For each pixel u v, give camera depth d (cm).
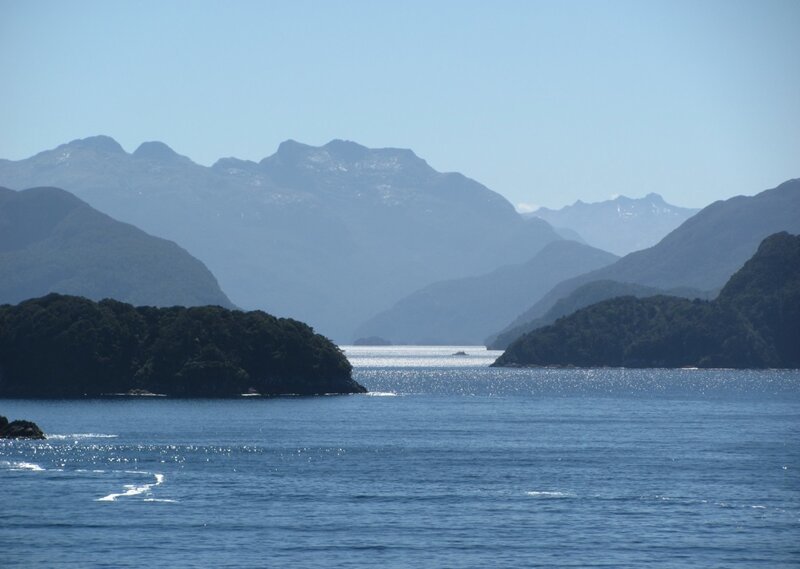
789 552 19188
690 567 18312
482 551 19175
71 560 18512
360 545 19538
